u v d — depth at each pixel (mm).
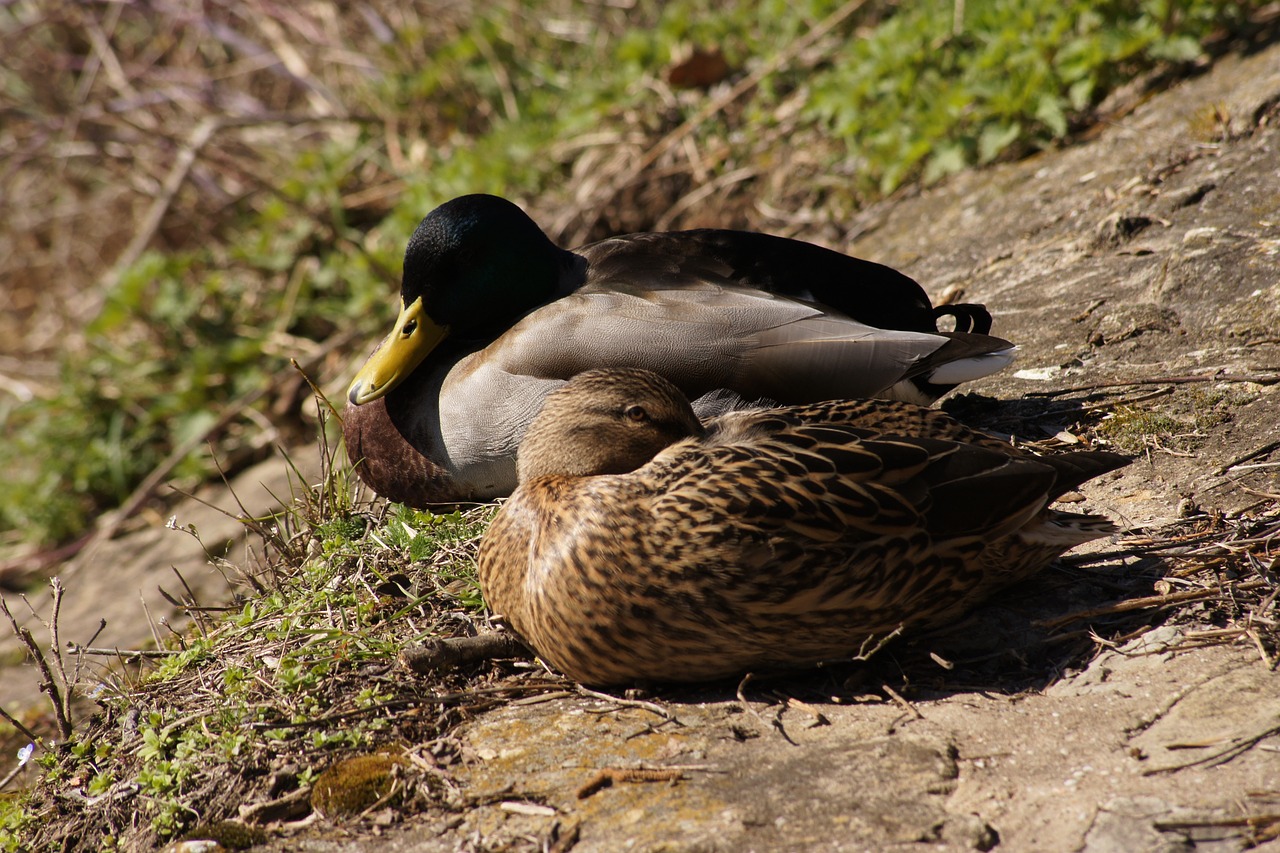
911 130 13047
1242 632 5578
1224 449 7289
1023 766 5059
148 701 6805
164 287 16250
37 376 17703
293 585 7652
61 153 18578
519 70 17797
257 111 19359
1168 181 10703
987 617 6145
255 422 14805
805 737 5480
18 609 12836
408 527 7730
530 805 5332
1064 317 9391
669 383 6535
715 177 14562
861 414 6461
